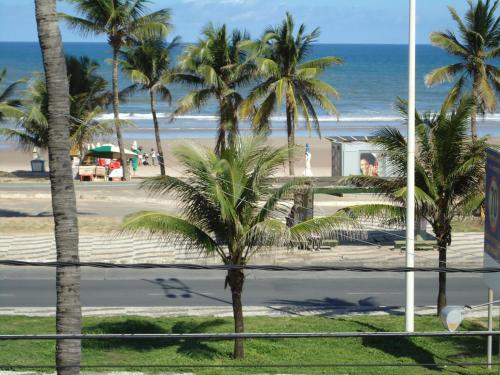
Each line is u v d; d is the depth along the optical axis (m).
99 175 48.56
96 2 42.59
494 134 75.31
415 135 20.72
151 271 28.08
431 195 20.34
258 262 29.03
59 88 12.98
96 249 30.66
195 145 17.61
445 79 38.88
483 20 37.69
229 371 16.77
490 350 17.58
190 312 22.61
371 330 20.17
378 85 145.62
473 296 25.17
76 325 13.28
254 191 17.14
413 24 18.95
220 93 42.16
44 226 34.41
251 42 38.94
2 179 48.28
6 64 185.75
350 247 31.67
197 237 17.06
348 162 36.31
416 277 27.95
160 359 17.53
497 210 15.30
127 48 48.75
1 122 45.06
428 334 7.60
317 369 17.16
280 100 36.41
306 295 25.02
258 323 20.92
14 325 20.25
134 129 77.88
